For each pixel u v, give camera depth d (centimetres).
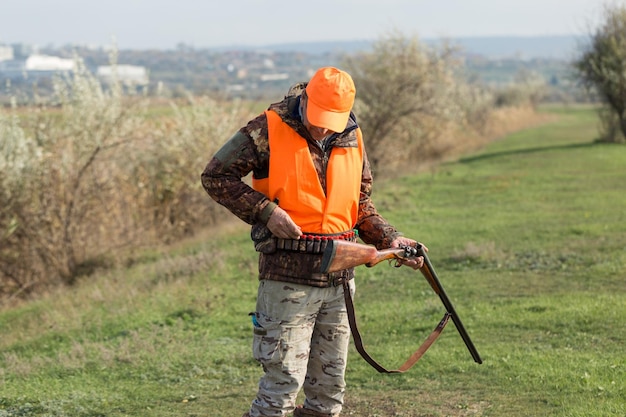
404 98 2889
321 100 391
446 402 584
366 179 437
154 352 789
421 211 1753
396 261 439
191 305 1014
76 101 1695
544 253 1204
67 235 1653
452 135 3603
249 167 405
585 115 6391
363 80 2903
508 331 789
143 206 1923
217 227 1856
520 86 6925
